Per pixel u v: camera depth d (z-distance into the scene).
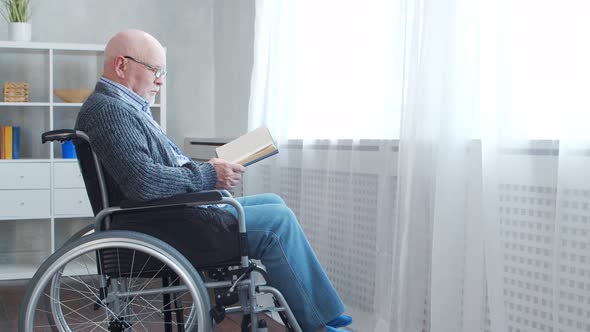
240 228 1.97
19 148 4.60
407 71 2.43
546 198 1.90
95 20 4.80
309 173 3.21
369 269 2.82
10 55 4.64
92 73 4.80
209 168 2.05
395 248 2.42
